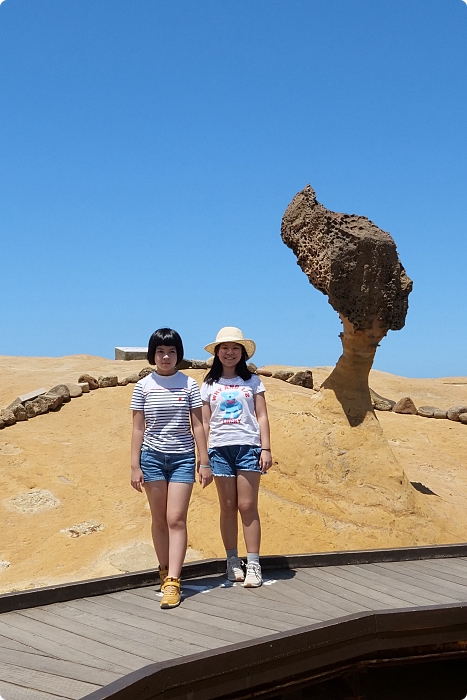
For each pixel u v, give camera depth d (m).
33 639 4.20
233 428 5.41
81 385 12.89
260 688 4.18
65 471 9.59
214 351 5.76
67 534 7.93
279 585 5.24
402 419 12.75
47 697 3.40
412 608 4.51
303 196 8.66
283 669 4.05
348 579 5.39
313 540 7.31
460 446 11.36
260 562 5.60
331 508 7.77
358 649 4.36
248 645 3.88
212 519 7.54
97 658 3.90
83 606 4.82
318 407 8.69
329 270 8.14
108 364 17.81
